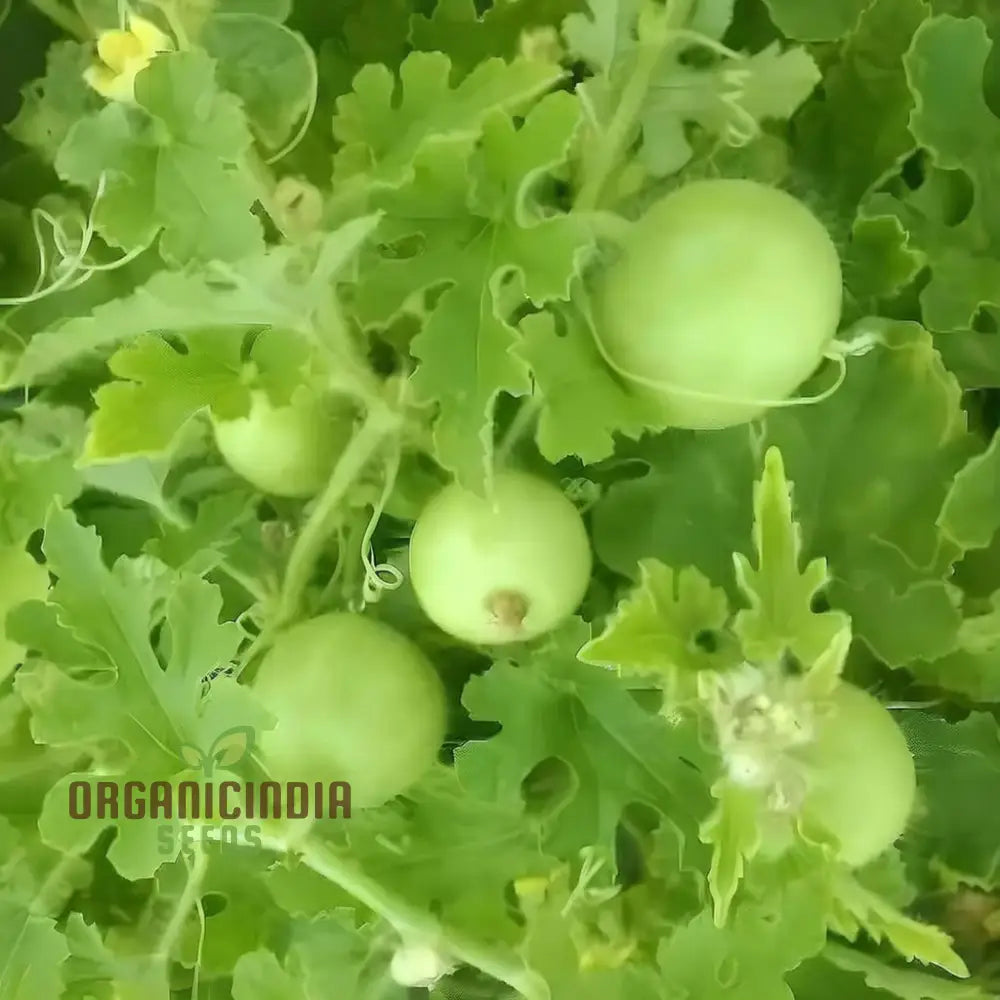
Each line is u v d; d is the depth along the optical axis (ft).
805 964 2.17
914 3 2.18
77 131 2.02
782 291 1.98
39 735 2.06
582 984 2.08
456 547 2.03
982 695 2.21
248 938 2.19
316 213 2.10
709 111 2.16
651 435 2.18
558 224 1.99
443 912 2.14
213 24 2.16
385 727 2.07
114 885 2.25
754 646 1.99
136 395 2.02
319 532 2.15
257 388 2.05
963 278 2.13
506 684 2.11
